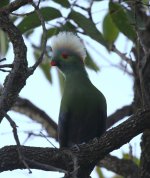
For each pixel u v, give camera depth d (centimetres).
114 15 995
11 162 808
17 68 730
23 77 787
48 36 998
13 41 805
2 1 903
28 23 940
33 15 931
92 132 1082
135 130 830
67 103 1052
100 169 1218
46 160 822
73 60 1082
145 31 1139
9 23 808
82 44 1098
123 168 1111
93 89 1060
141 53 1128
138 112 838
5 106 775
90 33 915
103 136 841
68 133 1080
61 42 1094
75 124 1066
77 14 925
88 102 1050
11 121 630
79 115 1055
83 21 919
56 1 934
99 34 913
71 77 1071
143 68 1055
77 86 1055
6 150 816
